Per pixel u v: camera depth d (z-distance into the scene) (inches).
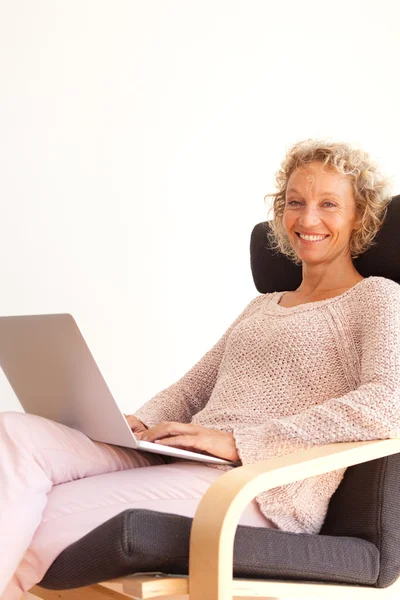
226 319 141.4
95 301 127.3
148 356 132.5
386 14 155.1
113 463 63.1
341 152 70.5
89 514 54.2
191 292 137.3
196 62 136.8
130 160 130.6
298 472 51.1
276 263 80.0
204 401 76.8
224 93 139.6
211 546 47.2
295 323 66.9
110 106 128.6
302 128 148.0
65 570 50.3
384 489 59.1
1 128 119.0
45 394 64.3
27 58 121.0
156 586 46.8
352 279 71.1
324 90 149.9
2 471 52.4
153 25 132.5
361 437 57.3
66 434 60.3
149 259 132.6
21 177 120.5
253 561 50.7
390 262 69.8
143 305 132.1
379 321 62.7
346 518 60.3
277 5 144.9
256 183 144.0
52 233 123.2
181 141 135.6
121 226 129.7
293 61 146.6
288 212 71.6
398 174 155.4
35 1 121.8
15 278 120.1
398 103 155.9
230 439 59.9
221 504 48.0
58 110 123.7
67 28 124.6
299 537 54.1
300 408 64.6
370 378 59.7
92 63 126.9
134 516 47.0
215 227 139.7
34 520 51.9
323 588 54.6
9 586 52.7
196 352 138.0
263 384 66.6
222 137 139.9
